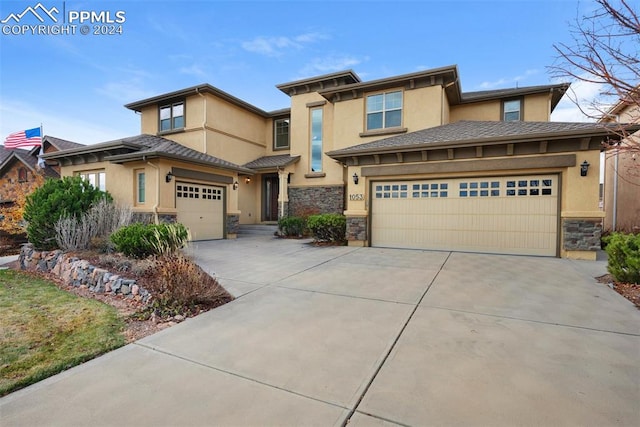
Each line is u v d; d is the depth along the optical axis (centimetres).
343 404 244
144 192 1206
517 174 909
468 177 969
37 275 777
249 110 1850
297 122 1736
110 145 1227
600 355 316
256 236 1508
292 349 338
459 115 1520
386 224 1085
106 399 254
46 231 857
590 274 658
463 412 232
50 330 405
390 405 242
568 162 841
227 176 1437
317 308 467
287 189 1742
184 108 1630
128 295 545
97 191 972
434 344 345
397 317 426
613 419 222
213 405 245
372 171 1080
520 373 284
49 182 925
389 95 1409
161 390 266
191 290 486
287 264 790
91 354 334
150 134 1725
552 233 874
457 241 984
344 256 902
